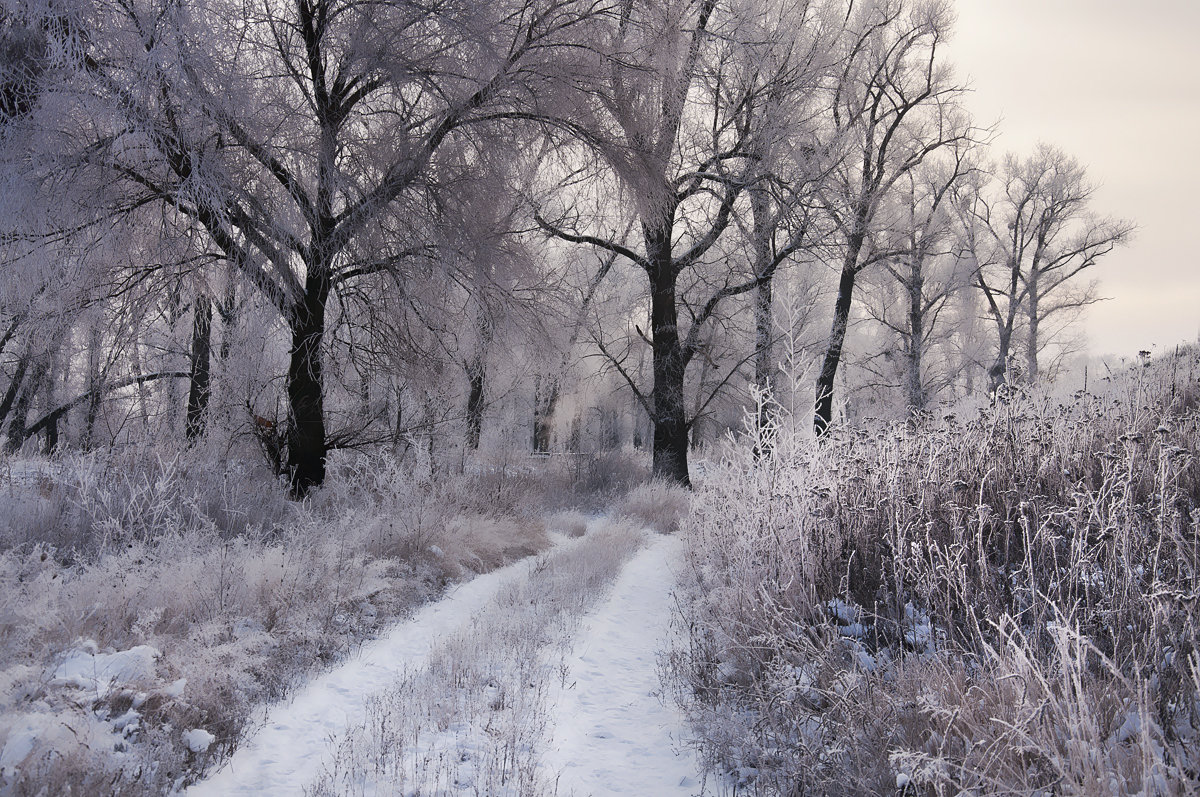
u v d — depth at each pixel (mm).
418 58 9594
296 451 10367
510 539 10883
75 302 9172
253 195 8711
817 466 6582
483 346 12055
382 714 4473
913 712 3355
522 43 10297
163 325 10812
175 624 5016
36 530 6582
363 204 9398
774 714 3770
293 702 4672
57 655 3953
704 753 3906
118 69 7637
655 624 6871
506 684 5062
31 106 7402
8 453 11023
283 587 6039
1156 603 3051
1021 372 6469
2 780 2928
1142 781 2359
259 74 8984
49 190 7758
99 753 3293
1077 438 5742
